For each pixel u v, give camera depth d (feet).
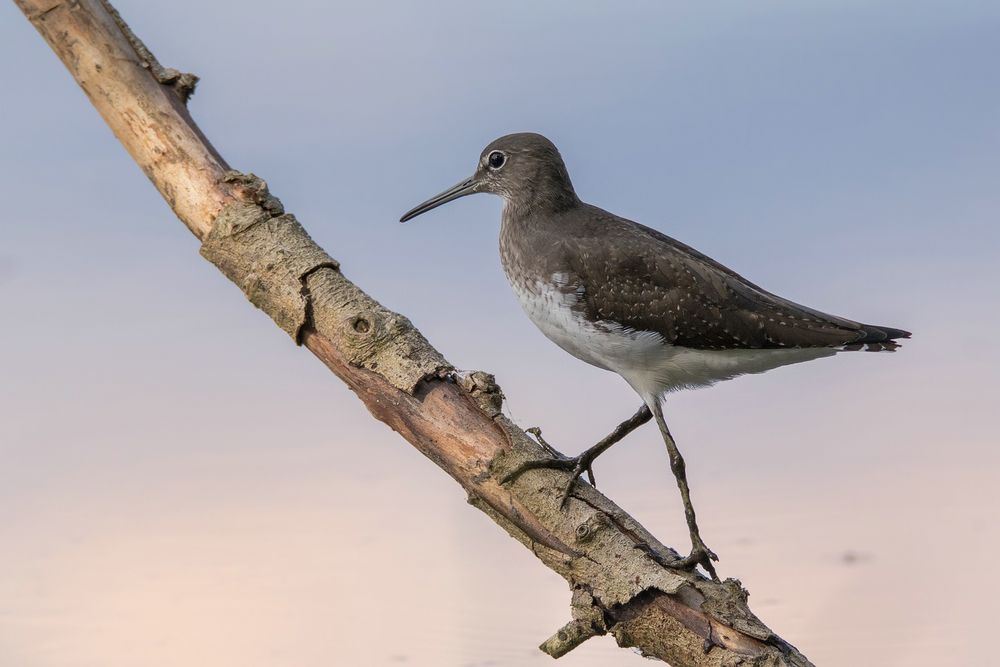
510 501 32.32
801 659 29.76
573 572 31.53
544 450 33.71
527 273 41.65
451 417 32.76
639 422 39.29
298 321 34.32
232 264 35.42
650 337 39.34
